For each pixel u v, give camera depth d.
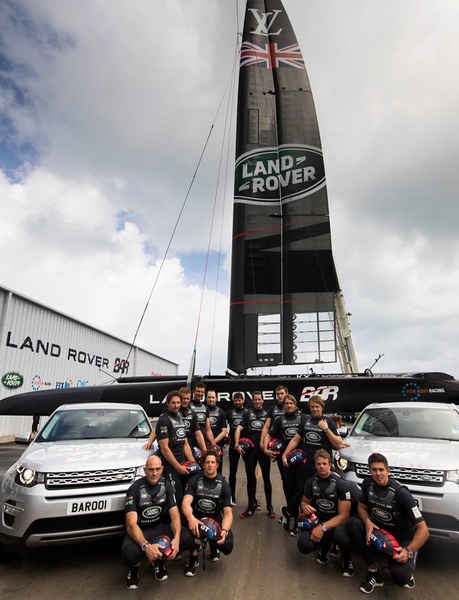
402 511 3.35
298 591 3.11
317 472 3.80
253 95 14.12
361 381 9.88
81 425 4.88
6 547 3.63
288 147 13.60
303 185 13.22
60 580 3.32
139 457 4.06
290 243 12.88
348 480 3.91
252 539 4.32
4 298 15.93
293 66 14.45
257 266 12.72
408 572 3.07
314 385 9.98
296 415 5.20
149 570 3.55
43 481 3.57
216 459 3.82
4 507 3.61
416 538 3.19
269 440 5.23
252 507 5.25
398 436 4.82
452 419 5.02
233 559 3.77
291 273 12.60
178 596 3.03
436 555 3.85
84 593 3.08
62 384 19.83
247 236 12.98
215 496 3.75
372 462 3.46
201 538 3.51
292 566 3.61
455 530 3.45
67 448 4.15
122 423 5.04
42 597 3.02
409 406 5.45
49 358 18.78
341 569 3.54
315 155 13.41
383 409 5.52
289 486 4.77
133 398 10.25
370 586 3.09
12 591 3.12
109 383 11.12
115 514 3.59
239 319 12.34
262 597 3.02
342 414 9.86
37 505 3.43
